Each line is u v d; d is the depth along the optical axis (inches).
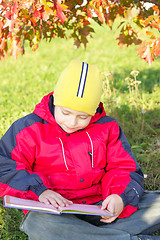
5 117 184.5
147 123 170.4
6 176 81.7
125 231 80.7
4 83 277.1
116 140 90.7
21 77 295.7
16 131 86.2
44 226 76.4
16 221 98.7
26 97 226.7
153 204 85.7
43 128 86.0
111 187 83.4
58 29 124.8
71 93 74.9
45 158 84.4
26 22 104.0
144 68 283.1
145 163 132.0
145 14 122.4
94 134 87.1
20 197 79.0
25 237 91.9
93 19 122.7
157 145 145.7
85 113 76.5
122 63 318.0
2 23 100.3
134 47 379.6
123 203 81.2
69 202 77.2
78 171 83.6
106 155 90.3
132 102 183.2
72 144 84.4
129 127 161.5
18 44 109.1
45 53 385.4
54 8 86.4
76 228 77.1
